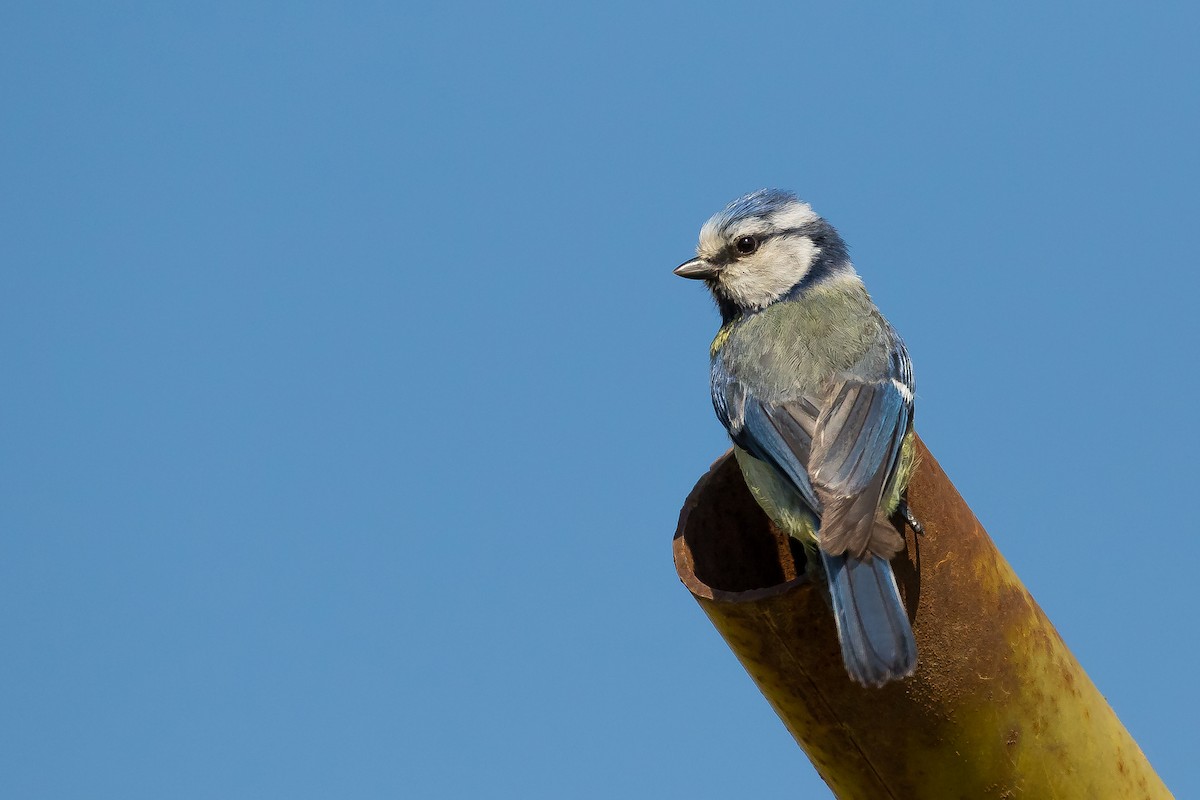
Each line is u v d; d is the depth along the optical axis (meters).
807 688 8.28
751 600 7.98
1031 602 8.59
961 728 8.24
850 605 7.73
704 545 9.61
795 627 8.04
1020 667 8.29
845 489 8.70
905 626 7.65
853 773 8.61
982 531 8.49
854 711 8.24
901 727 8.24
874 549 7.96
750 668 8.50
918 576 8.15
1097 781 8.62
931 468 8.39
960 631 8.14
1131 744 9.05
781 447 9.61
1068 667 8.62
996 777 8.39
